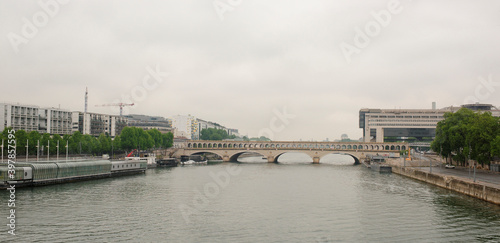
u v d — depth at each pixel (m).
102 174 153.00
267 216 84.75
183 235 69.94
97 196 106.31
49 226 73.94
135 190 119.06
